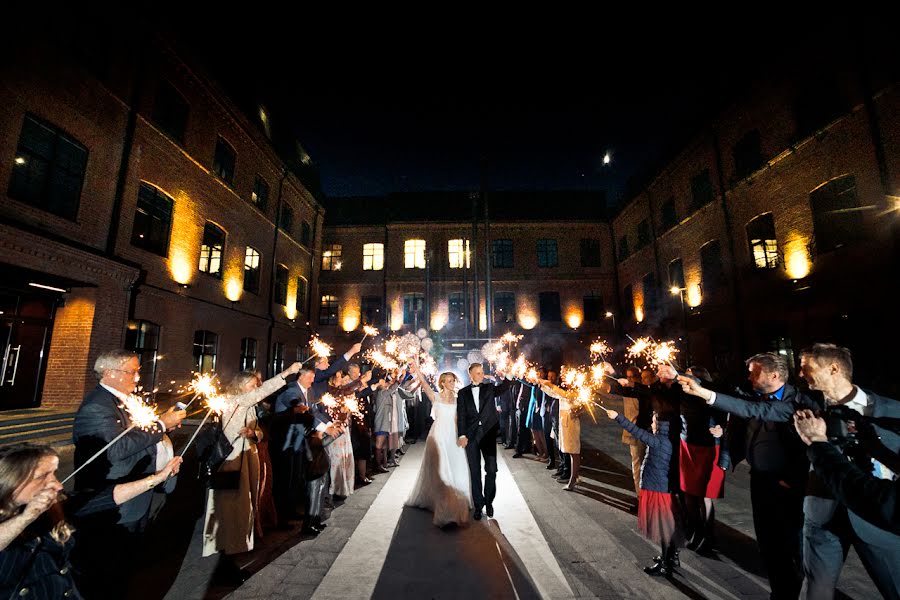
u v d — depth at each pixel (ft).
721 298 52.34
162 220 40.14
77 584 7.43
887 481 6.00
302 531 14.32
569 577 11.21
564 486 20.33
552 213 87.45
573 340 80.59
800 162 41.16
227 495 11.34
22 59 28.07
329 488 17.24
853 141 35.94
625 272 78.79
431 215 87.61
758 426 10.01
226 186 49.26
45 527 6.00
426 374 31.01
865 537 6.94
